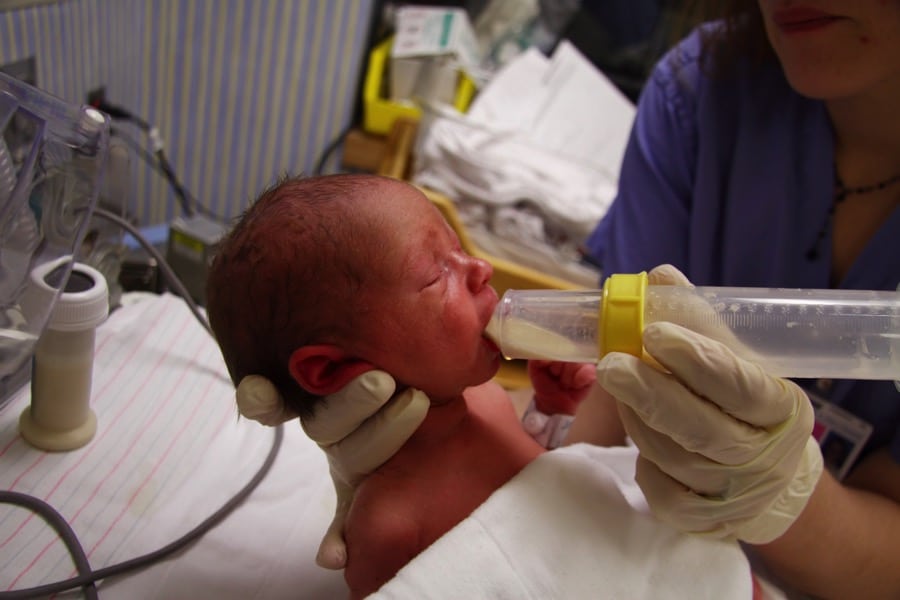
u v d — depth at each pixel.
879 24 0.74
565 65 1.81
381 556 0.68
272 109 1.76
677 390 0.58
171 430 0.91
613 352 0.60
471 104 1.85
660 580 0.67
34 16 1.07
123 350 1.00
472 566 0.63
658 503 0.67
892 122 0.89
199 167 1.79
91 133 0.74
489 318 0.69
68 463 0.83
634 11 1.95
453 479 0.71
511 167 1.53
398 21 1.91
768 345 0.65
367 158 1.82
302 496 0.87
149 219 1.74
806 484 0.71
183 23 1.63
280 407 0.66
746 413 0.59
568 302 0.66
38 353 0.79
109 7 1.38
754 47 1.00
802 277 0.99
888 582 0.81
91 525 0.78
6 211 0.66
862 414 0.93
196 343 1.05
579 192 1.53
